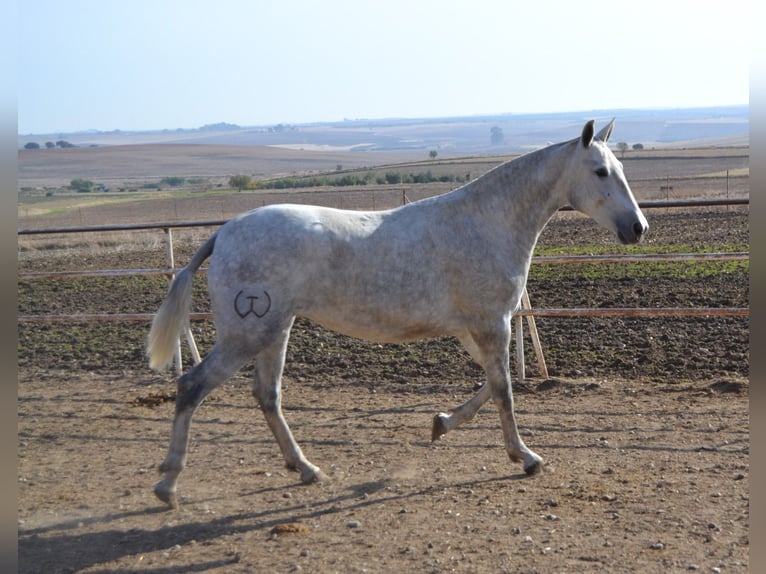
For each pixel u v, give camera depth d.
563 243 20.89
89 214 52.00
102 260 21.03
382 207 43.72
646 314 8.30
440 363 9.86
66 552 4.91
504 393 6.10
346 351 10.57
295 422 7.76
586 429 7.21
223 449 7.02
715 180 51.72
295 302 5.56
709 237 20.22
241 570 4.61
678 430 7.05
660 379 8.77
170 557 4.82
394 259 5.74
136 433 7.61
